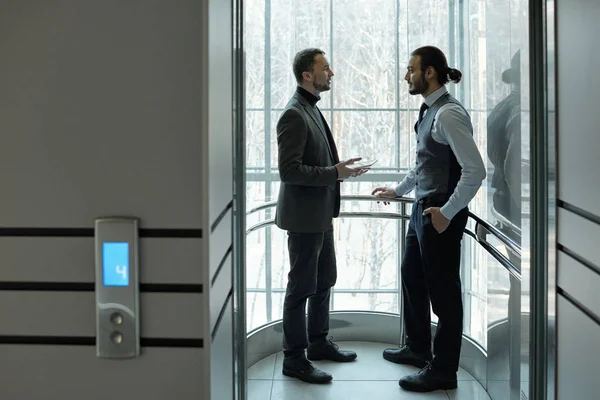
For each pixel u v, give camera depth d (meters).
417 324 3.92
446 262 3.42
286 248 4.27
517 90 2.69
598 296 1.83
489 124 3.24
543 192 2.37
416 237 3.81
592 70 1.85
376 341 4.38
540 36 2.35
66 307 1.63
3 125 1.60
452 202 3.22
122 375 1.64
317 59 3.54
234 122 2.28
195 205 1.61
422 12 4.22
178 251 1.61
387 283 4.41
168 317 1.62
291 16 4.18
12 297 1.63
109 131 1.60
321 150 3.56
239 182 2.39
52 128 1.60
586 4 1.90
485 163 3.42
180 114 1.60
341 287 4.42
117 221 1.59
